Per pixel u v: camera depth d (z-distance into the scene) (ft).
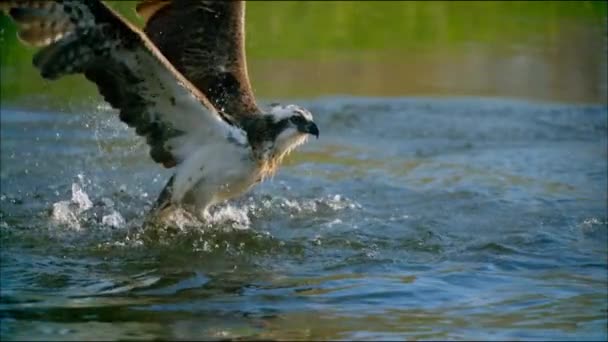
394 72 71.10
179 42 45.34
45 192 49.78
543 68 71.41
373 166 54.70
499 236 44.01
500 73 70.85
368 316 35.12
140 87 39.91
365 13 82.17
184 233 43.27
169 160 42.75
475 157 56.18
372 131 60.64
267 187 50.65
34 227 44.65
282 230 44.65
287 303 36.29
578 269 40.24
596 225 45.42
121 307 35.78
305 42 76.13
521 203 48.65
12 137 57.98
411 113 63.67
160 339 32.89
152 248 42.16
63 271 39.58
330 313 35.50
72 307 35.81
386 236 44.09
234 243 42.68
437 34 77.92
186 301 36.47
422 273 39.63
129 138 57.11
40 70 38.32
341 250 42.34
